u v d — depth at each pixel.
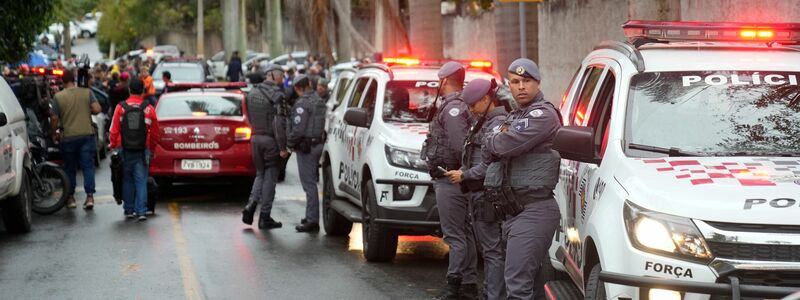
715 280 11.42
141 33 165.12
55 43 144.75
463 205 17.77
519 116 14.20
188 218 28.47
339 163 24.84
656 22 15.19
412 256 22.77
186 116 32.41
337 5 46.00
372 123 22.36
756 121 13.67
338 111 26.31
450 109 17.20
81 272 20.86
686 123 13.63
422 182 20.50
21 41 38.53
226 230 26.38
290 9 38.03
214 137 32.00
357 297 18.55
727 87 14.05
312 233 26.02
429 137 17.67
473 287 18.06
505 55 37.22
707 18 34.09
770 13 29.67
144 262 21.91
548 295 14.78
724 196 11.77
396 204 20.78
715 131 13.60
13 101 26.25
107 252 23.14
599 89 14.95
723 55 14.68
